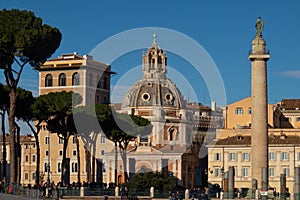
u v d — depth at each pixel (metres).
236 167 146.00
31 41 79.94
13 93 81.88
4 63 80.81
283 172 142.25
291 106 192.88
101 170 146.38
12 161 80.88
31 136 178.62
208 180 148.12
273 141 143.88
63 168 106.38
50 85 172.12
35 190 77.00
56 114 103.69
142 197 97.19
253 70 105.56
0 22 80.69
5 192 77.81
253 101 105.00
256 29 106.12
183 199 103.19
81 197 88.25
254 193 99.44
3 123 98.12
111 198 91.19
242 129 154.12
